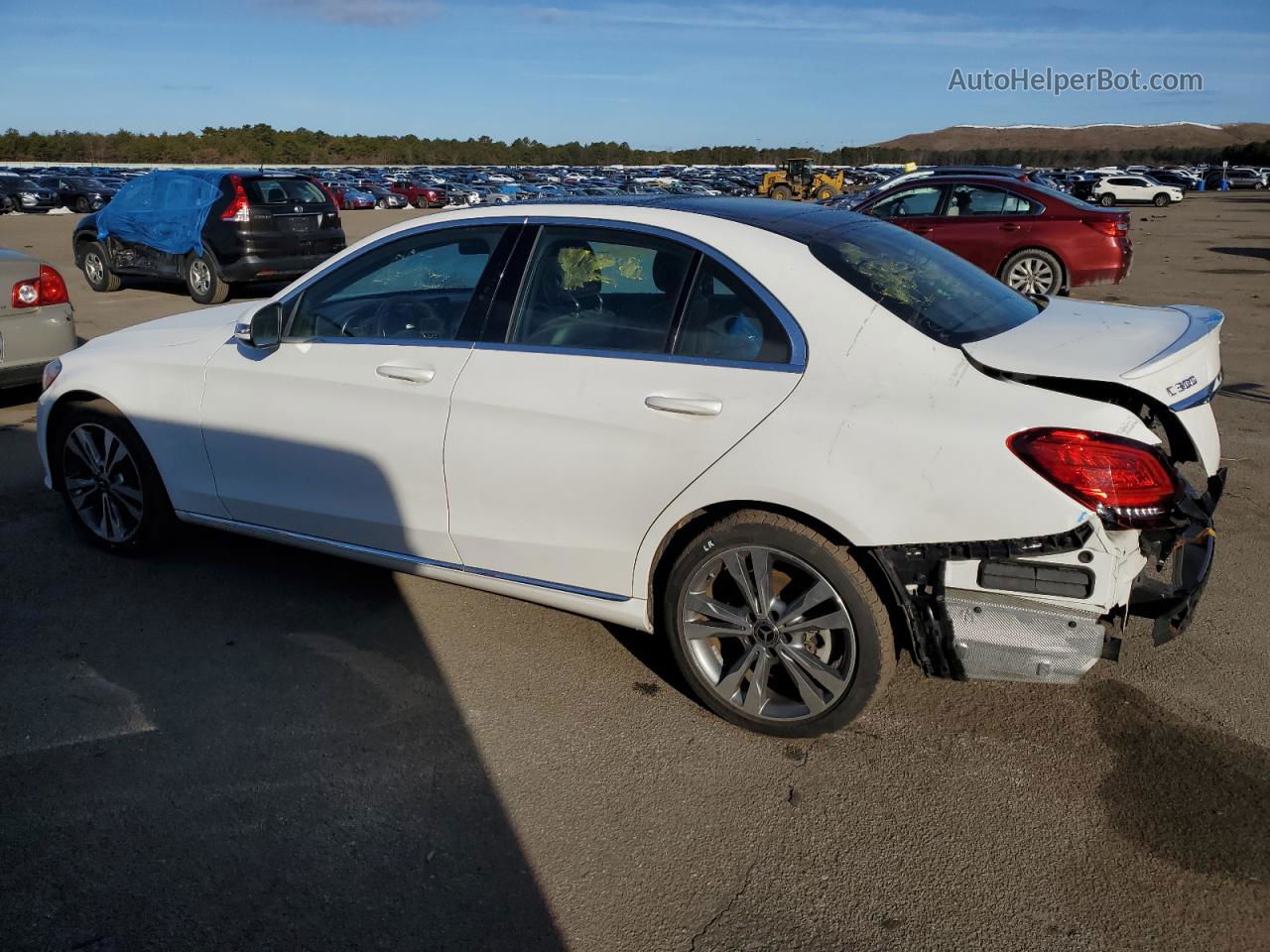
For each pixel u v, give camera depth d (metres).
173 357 4.09
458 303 3.53
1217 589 4.18
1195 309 3.44
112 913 2.41
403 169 101.31
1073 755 3.05
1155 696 3.37
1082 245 11.65
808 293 2.97
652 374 3.08
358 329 3.72
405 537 3.62
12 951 2.29
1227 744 3.09
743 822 2.75
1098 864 2.57
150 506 4.30
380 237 3.72
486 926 2.38
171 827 2.72
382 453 3.57
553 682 3.49
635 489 3.10
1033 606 2.71
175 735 3.15
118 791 2.87
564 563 3.32
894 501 2.76
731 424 2.94
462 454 3.38
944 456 2.70
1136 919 2.39
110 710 3.29
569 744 3.12
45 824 2.73
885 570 2.82
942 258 3.54
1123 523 2.59
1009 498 2.65
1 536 4.75
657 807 2.82
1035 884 2.51
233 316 4.34
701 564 3.10
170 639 3.77
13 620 3.90
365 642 3.77
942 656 2.83
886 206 12.75
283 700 3.36
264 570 4.40
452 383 3.40
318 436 3.71
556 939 2.34
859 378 2.85
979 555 2.71
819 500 2.82
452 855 2.63
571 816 2.78
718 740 3.15
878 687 2.95
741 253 3.08
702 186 53.50
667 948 2.31
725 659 3.32
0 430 6.61
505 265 3.43
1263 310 11.56
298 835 2.70
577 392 3.17
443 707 3.33
